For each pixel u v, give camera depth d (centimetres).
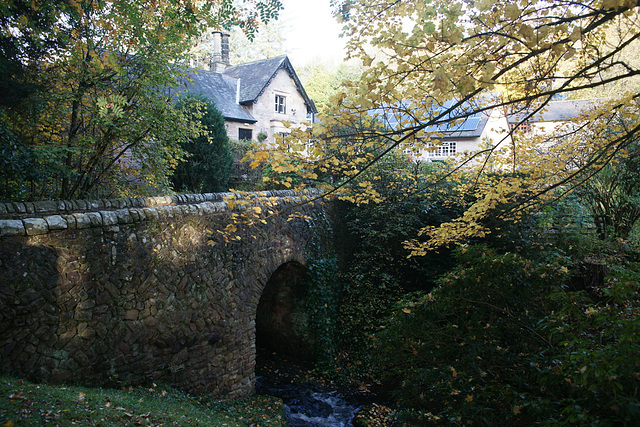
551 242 995
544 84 464
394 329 582
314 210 1031
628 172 998
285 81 2133
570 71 475
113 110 617
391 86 335
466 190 748
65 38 583
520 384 446
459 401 464
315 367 1007
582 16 301
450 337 549
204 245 695
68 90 672
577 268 999
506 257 548
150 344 607
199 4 690
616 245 1010
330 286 1070
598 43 441
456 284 567
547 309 520
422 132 386
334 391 915
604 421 292
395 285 1093
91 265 528
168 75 726
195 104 829
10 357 453
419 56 338
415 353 557
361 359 1024
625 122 682
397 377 966
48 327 486
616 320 344
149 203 655
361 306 1079
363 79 339
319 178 1116
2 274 445
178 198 705
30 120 604
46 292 482
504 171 675
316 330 1020
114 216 552
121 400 490
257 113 1980
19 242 459
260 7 597
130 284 575
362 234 1163
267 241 852
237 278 771
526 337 511
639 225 1053
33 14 554
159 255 615
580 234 1004
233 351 765
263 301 1114
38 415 375
